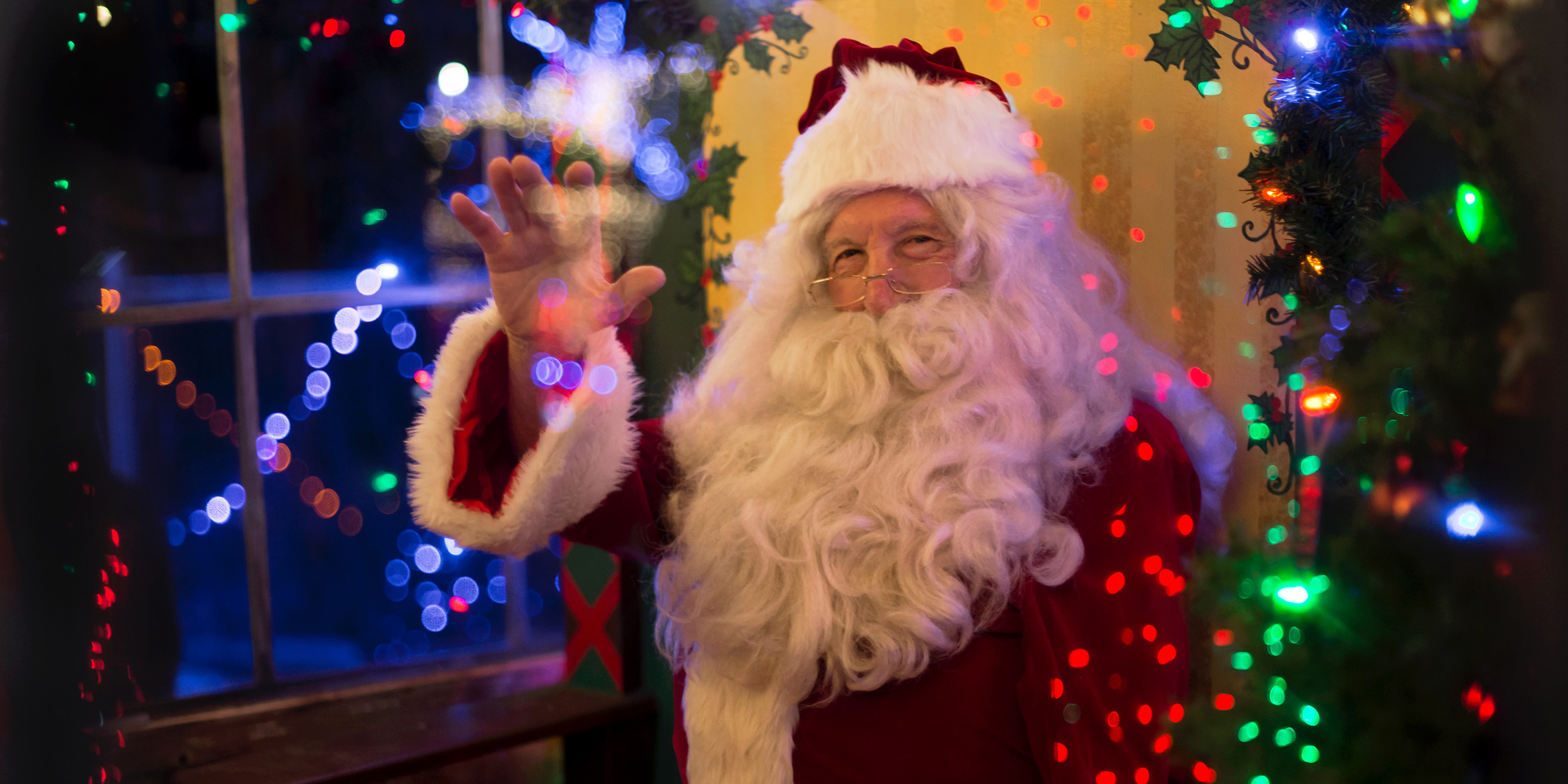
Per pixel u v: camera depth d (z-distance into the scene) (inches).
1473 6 44.4
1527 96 42.2
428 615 74.4
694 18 76.8
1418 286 46.0
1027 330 47.3
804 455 46.2
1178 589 45.7
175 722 65.7
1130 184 62.7
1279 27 57.9
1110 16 62.8
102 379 61.6
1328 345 50.3
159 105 66.6
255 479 69.9
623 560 75.5
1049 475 46.0
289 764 61.3
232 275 69.3
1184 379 55.4
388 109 74.2
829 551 43.6
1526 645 43.7
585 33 75.2
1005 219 48.9
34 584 43.9
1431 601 47.6
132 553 65.1
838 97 53.7
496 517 41.6
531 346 42.1
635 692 76.5
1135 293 62.8
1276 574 51.3
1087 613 44.5
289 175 71.5
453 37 76.0
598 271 42.6
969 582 44.2
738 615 44.4
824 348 48.3
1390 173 54.6
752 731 44.7
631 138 75.6
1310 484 55.4
